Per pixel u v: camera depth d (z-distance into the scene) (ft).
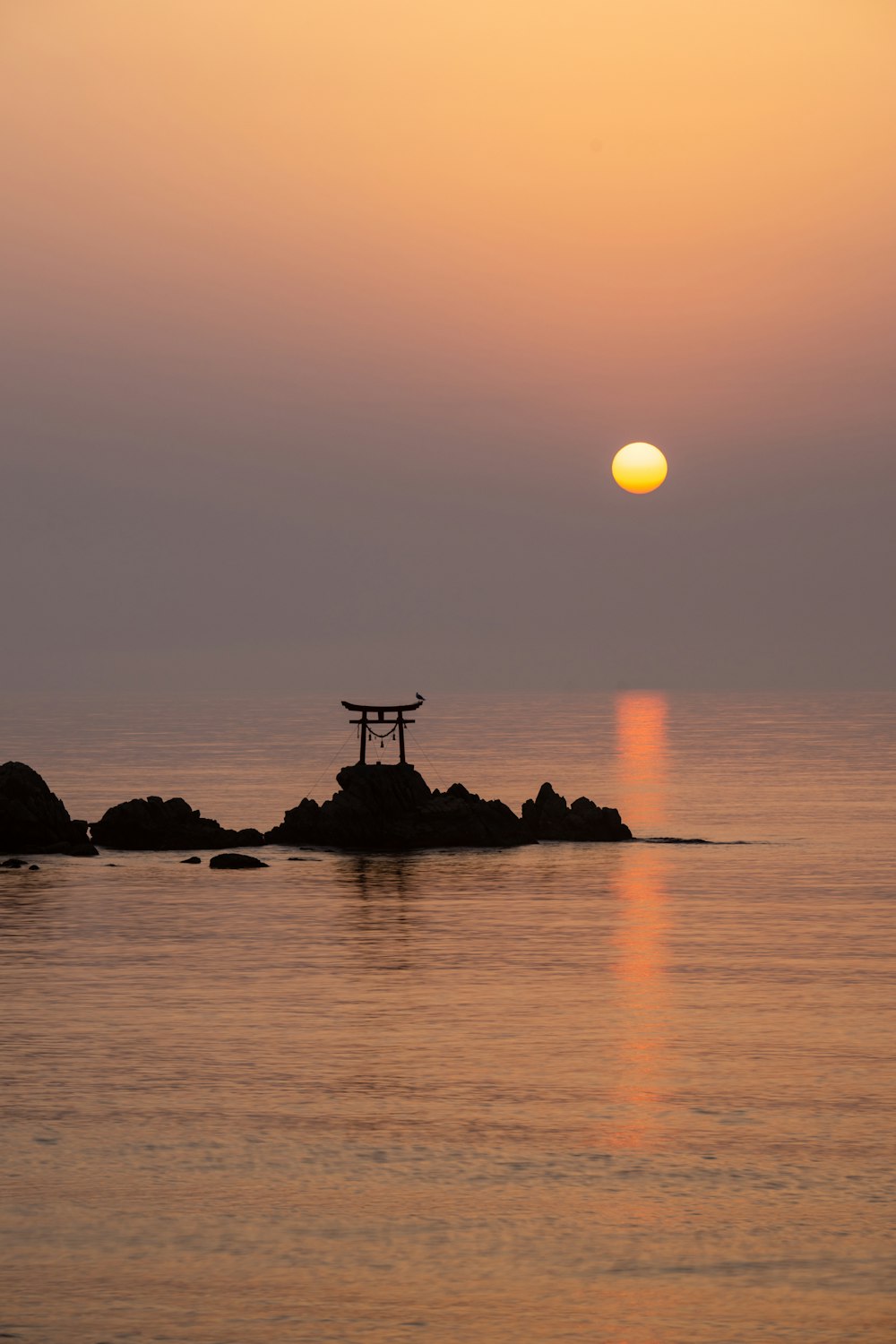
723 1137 150.82
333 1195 134.31
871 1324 107.76
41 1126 154.51
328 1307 110.32
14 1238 123.65
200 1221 127.65
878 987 228.84
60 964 251.19
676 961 253.44
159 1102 163.32
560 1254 120.57
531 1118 157.48
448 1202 132.46
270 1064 180.24
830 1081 171.63
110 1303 110.83
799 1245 122.52
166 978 238.07
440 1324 107.55
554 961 254.68
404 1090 168.66
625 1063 180.96
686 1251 121.29
